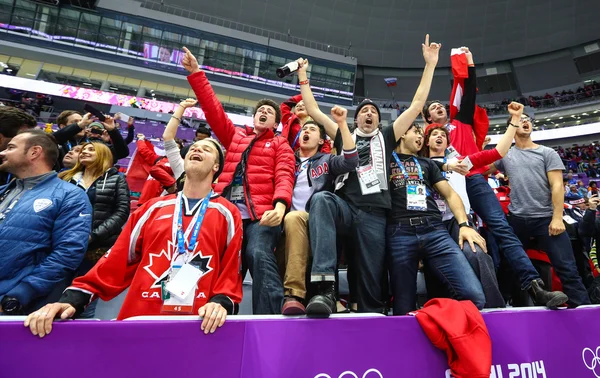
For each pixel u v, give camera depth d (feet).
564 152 62.54
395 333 4.26
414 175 6.59
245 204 6.01
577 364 5.14
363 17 75.46
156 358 3.36
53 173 5.32
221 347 3.58
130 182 11.25
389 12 75.15
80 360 3.19
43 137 5.41
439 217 6.29
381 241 5.82
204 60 63.57
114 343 3.31
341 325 4.10
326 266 4.66
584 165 51.85
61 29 55.11
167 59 60.75
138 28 59.57
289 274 4.89
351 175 6.28
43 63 54.19
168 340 3.44
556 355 5.04
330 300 4.33
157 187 10.25
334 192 6.47
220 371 3.49
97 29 57.11
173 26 61.77
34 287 4.32
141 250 4.52
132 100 50.80
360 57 79.20
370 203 5.91
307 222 5.39
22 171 5.24
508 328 4.90
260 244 5.26
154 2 64.28
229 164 6.51
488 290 5.51
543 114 69.05
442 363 4.30
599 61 71.51
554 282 7.36
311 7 72.54
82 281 3.79
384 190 6.08
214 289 4.10
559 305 5.62
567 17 72.08
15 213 4.76
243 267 5.68
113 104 49.88
